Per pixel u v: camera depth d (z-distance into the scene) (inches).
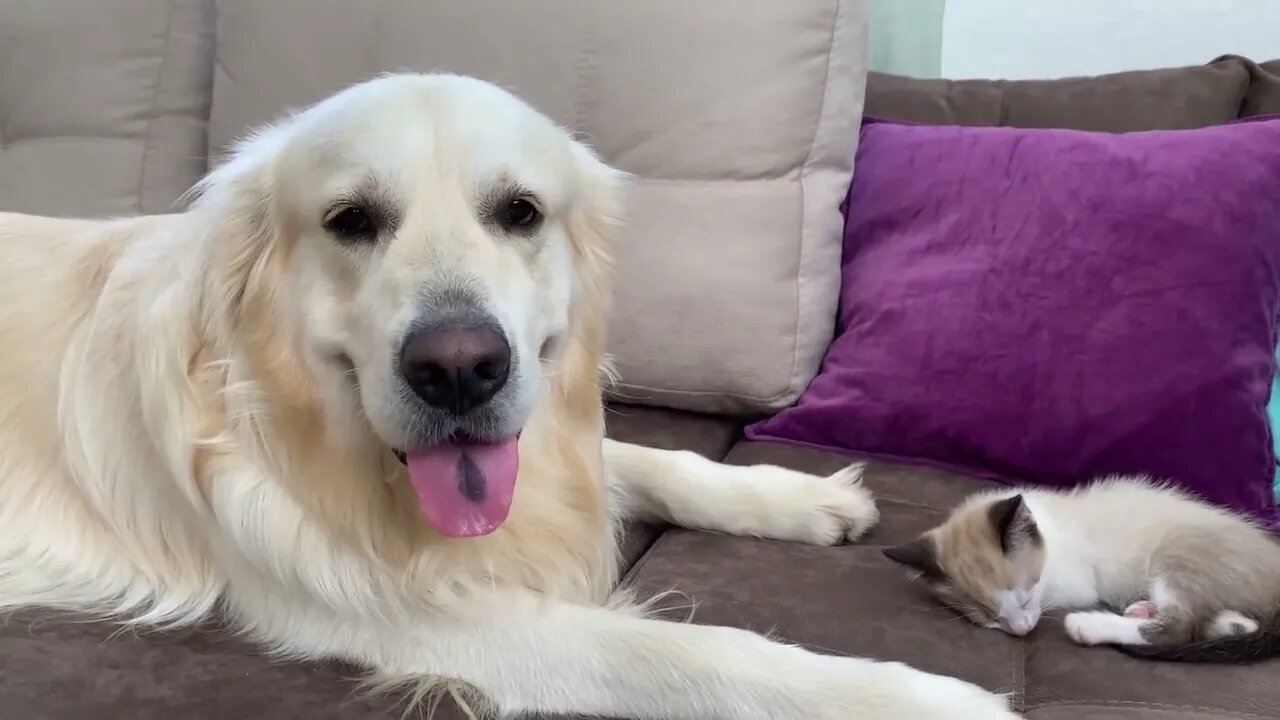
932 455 60.7
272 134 46.7
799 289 66.4
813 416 63.0
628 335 67.6
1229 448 53.8
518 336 39.4
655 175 68.6
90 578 47.3
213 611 45.8
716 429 68.2
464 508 38.8
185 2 88.0
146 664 39.5
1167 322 55.1
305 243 41.9
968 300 59.6
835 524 52.5
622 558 53.9
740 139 67.0
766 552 51.1
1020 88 76.3
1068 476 57.4
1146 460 55.2
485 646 41.2
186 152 87.5
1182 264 55.6
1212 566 42.9
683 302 66.4
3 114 90.2
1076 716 36.4
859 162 71.0
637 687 39.1
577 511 48.0
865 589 46.9
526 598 43.2
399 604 41.9
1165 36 83.6
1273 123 59.2
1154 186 57.6
